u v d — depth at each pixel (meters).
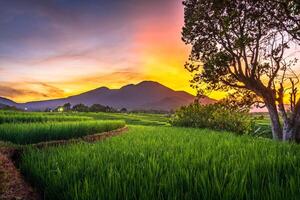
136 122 62.12
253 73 20.78
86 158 8.29
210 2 20.70
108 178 6.01
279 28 19.98
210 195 5.20
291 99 19.73
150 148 10.40
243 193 5.07
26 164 8.38
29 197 6.38
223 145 11.43
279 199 4.81
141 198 5.11
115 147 10.91
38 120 31.11
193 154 8.85
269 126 42.62
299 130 19.50
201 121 30.80
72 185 6.09
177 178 6.09
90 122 24.36
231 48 21.09
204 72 22.14
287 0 17.92
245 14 19.86
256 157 8.04
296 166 7.05
